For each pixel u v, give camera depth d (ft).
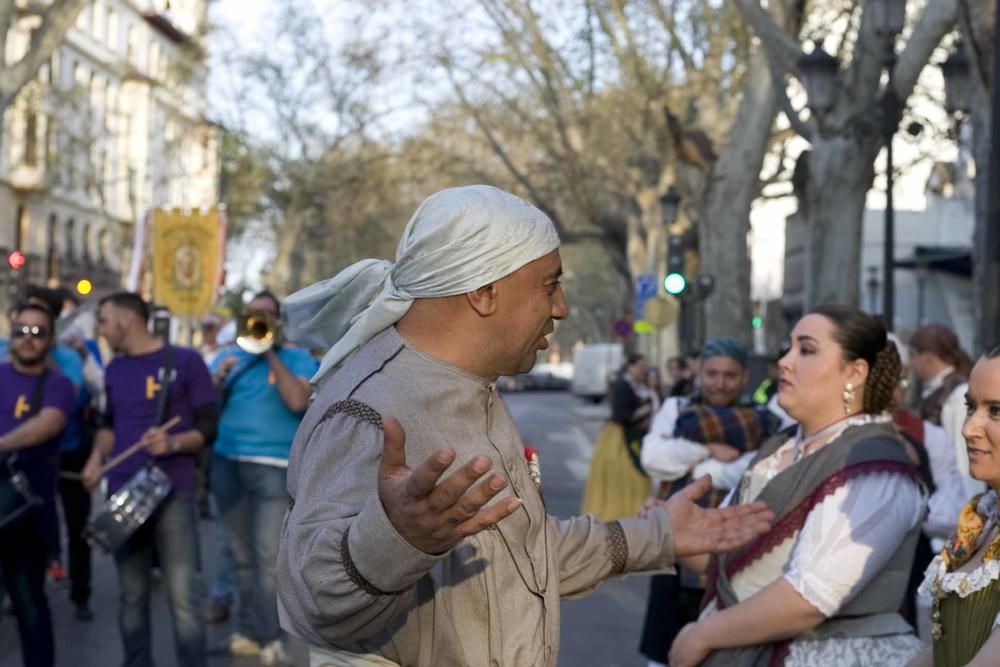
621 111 101.76
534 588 8.73
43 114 159.94
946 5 48.29
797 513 12.03
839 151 52.42
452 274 8.48
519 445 9.07
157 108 207.00
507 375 8.93
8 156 167.43
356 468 8.04
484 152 133.28
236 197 148.56
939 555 10.49
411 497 7.14
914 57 49.83
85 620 28.45
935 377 22.75
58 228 188.65
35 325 21.50
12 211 171.32
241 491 24.90
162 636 26.96
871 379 12.55
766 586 11.95
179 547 20.94
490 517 7.24
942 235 132.98
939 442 17.52
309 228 149.79
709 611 12.76
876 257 132.46
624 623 29.66
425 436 8.38
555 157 118.62
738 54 79.92
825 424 12.55
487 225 8.49
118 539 20.17
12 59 156.25
